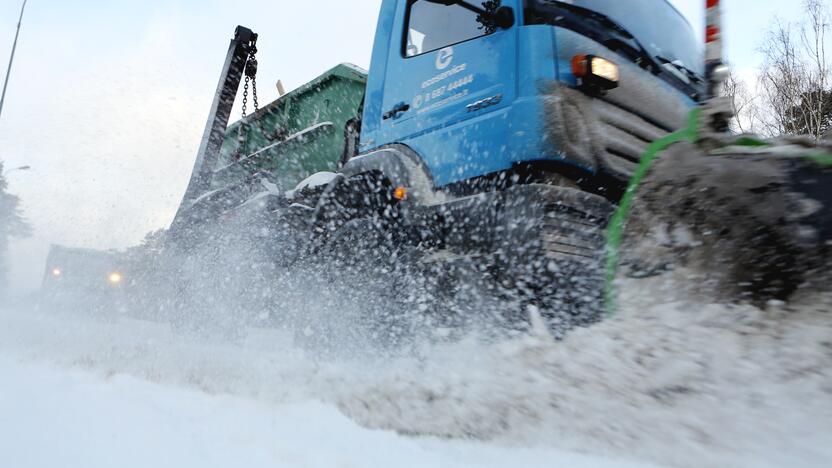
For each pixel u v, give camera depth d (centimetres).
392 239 346
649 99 340
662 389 189
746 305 214
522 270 276
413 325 318
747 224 218
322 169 464
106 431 157
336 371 273
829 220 201
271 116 543
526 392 204
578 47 312
